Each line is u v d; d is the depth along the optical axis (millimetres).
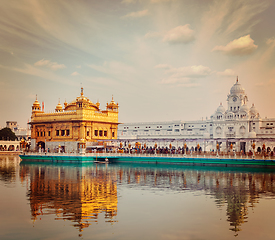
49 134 112438
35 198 38938
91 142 105062
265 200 38250
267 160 73000
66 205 35469
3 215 31656
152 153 91812
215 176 59750
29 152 103188
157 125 177250
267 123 153750
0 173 65312
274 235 26750
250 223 29594
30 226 28531
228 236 26531
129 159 92188
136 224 29172
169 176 59844
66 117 107375
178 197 39906
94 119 107125
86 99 109750
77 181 53219
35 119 116812
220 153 83750
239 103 165625
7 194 41406
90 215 31719
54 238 25969
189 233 27125
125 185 49000
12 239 25781
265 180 54125
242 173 64750
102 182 52094
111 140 105000
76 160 91812
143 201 37531
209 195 41125
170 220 30344
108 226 28594
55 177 58562
